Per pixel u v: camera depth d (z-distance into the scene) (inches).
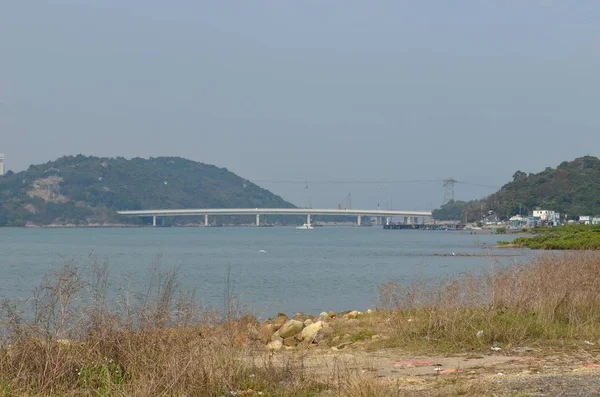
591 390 378.0
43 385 396.8
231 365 427.2
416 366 488.1
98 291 505.0
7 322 429.7
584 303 643.5
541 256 874.8
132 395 374.6
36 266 2450.8
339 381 406.3
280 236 7613.2
